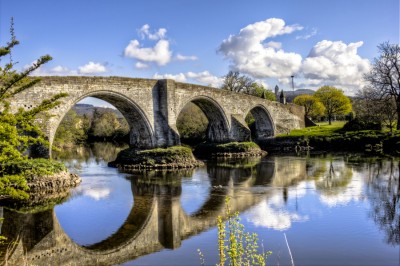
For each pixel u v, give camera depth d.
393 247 15.59
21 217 20.92
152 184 30.39
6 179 8.61
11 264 14.49
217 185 29.64
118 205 23.39
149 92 43.59
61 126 69.00
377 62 60.19
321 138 61.34
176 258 15.05
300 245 15.92
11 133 8.48
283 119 71.94
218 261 14.59
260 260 9.64
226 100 56.62
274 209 21.67
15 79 8.85
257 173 35.81
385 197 24.06
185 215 21.19
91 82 37.44
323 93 90.56
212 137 58.78
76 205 23.38
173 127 44.78
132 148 44.34
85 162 46.62
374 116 61.94
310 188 27.47
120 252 15.89
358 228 18.02
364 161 42.34
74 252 15.93
